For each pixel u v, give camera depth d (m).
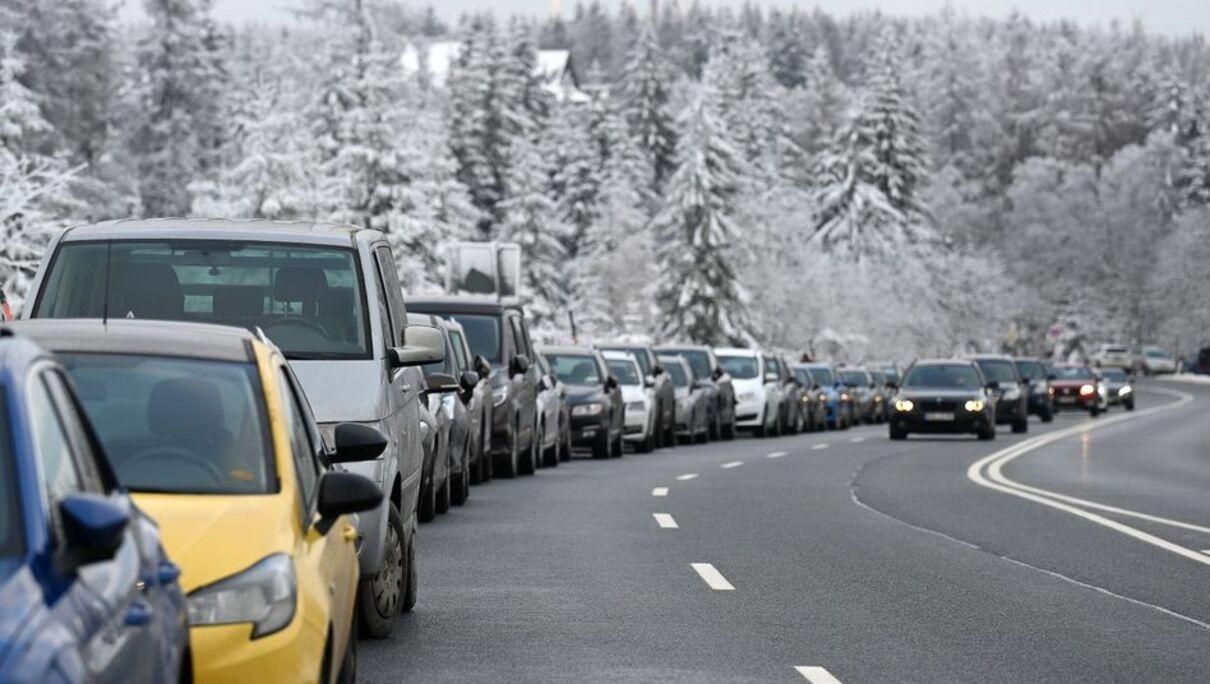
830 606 34.00
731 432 124.06
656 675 26.23
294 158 189.62
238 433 19.14
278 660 16.91
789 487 68.44
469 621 31.34
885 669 27.08
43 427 13.19
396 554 29.84
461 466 55.84
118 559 13.13
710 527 50.16
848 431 152.38
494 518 51.62
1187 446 112.31
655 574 38.56
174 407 19.25
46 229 109.69
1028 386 165.75
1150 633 31.28
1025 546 46.38
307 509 19.38
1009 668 27.36
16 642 10.84
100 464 14.45
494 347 70.00
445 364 56.16
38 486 12.37
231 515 17.84
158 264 33.88
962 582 38.25
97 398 19.36
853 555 43.38
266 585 17.11
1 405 12.74
